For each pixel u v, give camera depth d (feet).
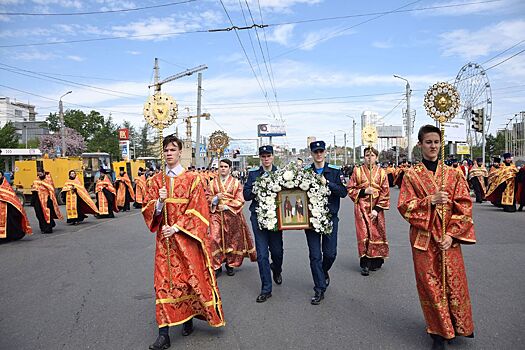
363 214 23.17
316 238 18.47
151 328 15.98
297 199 18.30
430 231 13.23
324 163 19.92
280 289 20.56
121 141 118.83
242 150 216.33
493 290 19.02
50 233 41.73
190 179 14.65
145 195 14.74
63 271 25.45
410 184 13.87
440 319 12.92
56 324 16.61
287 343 14.25
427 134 13.83
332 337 14.64
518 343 13.57
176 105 15.28
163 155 14.69
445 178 13.38
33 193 41.57
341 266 24.94
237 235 24.14
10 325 16.63
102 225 47.67
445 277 13.10
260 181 18.58
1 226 35.32
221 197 23.76
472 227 12.99
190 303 14.55
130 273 24.56
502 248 28.02
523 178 48.93
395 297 18.83
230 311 17.57
